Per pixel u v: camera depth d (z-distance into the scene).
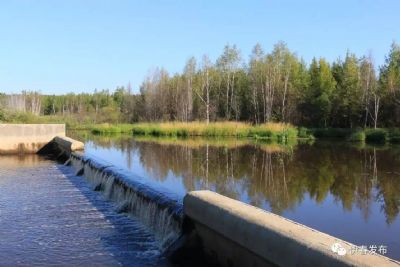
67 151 25.14
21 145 29.98
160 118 74.56
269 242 5.64
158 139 40.62
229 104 67.62
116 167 15.54
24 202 13.73
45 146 30.61
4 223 11.13
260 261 6.03
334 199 12.03
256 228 5.96
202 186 14.16
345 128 51.25
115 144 33.69
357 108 54.28
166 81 77.56
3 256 8.63
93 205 13.21
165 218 9.27
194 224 8.11
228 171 17.92
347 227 9.16
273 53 63.59
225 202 7.23
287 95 60.78
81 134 49.19
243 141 38.31
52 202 13.70
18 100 65.88
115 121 80.88
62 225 10.87
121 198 12.77
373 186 14.16
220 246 7.18
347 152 27.08
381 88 52.50
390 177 16.14
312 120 58.91
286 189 13.61
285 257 5.32
